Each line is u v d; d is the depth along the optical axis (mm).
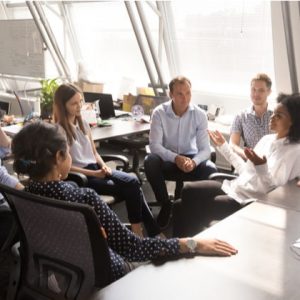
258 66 4234
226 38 4332
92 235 1269
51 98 3807
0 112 3926
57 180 1433
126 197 2795
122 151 4352
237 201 2240
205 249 1341
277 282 1169
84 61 5637
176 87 3320
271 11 3449
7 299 1562
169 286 1141
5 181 2230
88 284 1369
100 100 4211
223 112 4578
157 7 4531
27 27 5746
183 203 2475
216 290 1121
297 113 2170
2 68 6289
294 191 2023
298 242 1428
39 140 1379
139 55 5285
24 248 1533
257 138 3350
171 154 3297
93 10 5496
